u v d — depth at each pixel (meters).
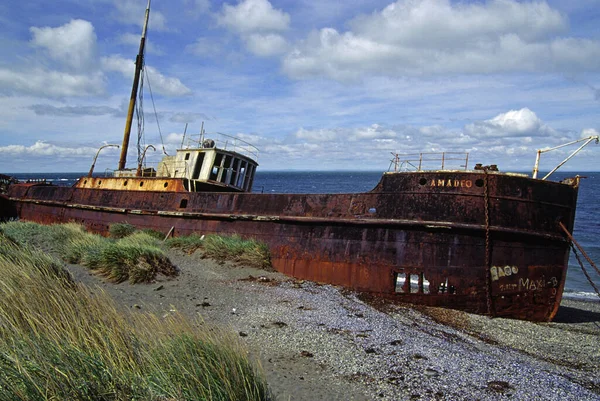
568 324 10.62
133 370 3.96
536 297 10.19
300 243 12.43
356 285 11.23
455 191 10.30
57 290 5.54
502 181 10.08
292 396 5.00
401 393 5.27
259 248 13.01
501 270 10.02
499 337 8.66
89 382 3.67
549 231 10.17
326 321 8.16
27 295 5.19
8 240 10.33
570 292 17.19
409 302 10.56
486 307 10.13
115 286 10.04
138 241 14.11
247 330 7.39
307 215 12.45
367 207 11.40
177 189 16.50
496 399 5.23
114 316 4.97
